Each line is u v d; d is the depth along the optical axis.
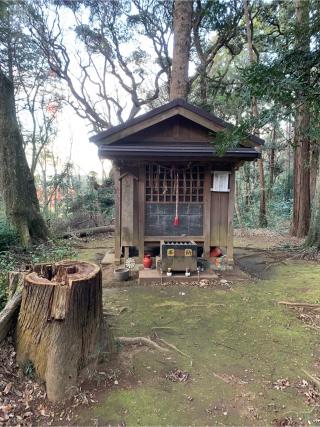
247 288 5.00
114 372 2.56
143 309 4.10
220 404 2.24
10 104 7.61
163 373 2.61
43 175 13.47
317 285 5.19
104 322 2.73
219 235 6.00
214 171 5.86
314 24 2.40
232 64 15.41
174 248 5.35
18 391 2.25
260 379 2.55
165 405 2.22
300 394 2.36
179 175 5.89
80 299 2.36
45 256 6.63
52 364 2.24
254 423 2.06
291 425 2.04
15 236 7.30
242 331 3.46
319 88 2.35
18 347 2.46
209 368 2.71
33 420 2.06
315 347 3.10
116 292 4.80
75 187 13.62
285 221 12.90
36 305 2.37
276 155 16.39
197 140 5.75
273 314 3.94
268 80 2.36
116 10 12.56
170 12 12.72
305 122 3.96
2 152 7.51
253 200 14.34
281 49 2.54
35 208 8.13
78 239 9.76
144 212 5.89
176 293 4.73
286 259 7.21
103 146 5.45
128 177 5.95
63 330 2.27
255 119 2.78
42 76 11.85
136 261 6.04
